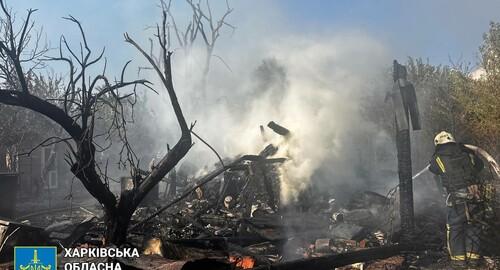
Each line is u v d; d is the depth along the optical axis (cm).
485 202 546
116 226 546
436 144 590
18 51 510
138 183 567
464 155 565
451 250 535
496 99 1446
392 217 684
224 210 907
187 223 776
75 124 545
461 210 535
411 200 599
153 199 1121
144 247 490
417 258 568
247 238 652
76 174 516
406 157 606
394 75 638
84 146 519
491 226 544
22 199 1503
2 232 553
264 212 845
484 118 1471
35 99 516
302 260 453
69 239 638
